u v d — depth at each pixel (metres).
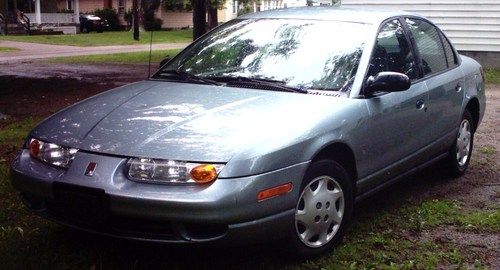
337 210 4.46
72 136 4.12
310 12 5.54
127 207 3.71
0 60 22.28
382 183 5.06
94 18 45.28
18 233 4.66
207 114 4.19
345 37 5.08
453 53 6.42
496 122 9.73
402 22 5.62
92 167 3.86
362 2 16.67
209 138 3.88
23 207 5.22
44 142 4.21
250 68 4.98
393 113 4.97
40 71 17.84
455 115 6.10
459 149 6.41
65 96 12.39
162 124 4.07
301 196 4.15
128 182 3.75
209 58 5.28
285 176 3.93
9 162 6.75
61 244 4.48
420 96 5.38
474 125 6.75
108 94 4.89
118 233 3.84
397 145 5.09
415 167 5.55
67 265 4.12
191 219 3.65
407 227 5.01
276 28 5.36
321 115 4.30
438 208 5.41
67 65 20.14
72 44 33.88
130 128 4.07
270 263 4.25
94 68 19.00
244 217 3.74
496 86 13.74
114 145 3.92
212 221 3.66
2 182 5.89
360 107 4.61
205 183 3.68
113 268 4.12
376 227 5.00
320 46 5.03
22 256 4.22
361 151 4.62
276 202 3.89
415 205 5.56
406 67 5.39
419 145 5.46
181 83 4.97
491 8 15.72
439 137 5.83
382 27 5.28
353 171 4.62
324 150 4.32
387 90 4.69
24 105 11.20
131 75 16.69
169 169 3.72
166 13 50.94
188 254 4.38
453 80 6.06
